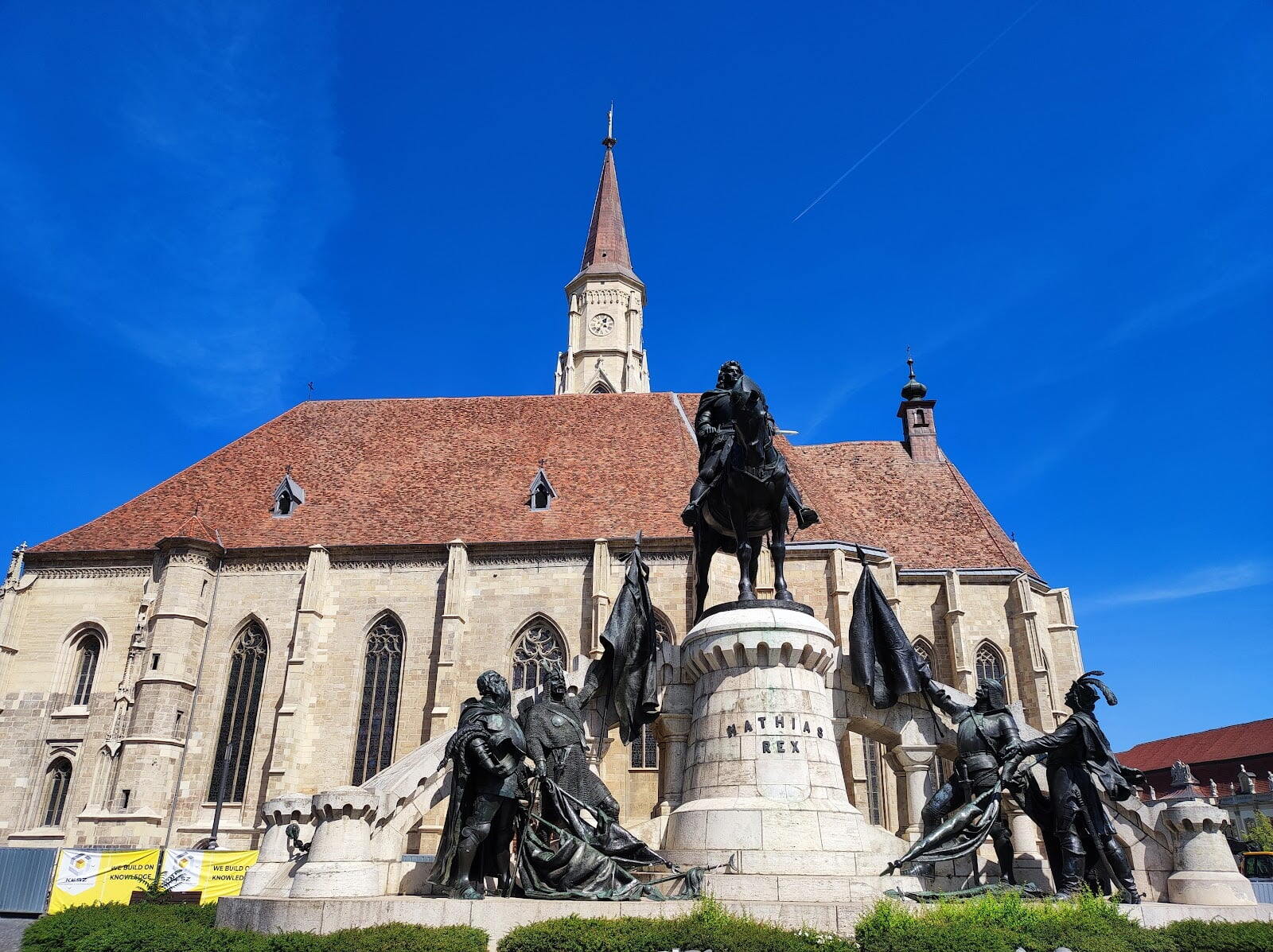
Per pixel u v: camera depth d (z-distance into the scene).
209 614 43.56
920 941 10.11
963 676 41.88
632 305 83.69
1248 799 83.62
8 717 42.00
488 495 47.41
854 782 36.81
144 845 38.12
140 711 40.38
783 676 15.68
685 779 16.11
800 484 46.44
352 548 43.72
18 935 24.66
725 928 10.50
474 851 13.22
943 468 54.44
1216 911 14.34
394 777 15.87
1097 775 15.97
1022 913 11.59
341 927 12.27
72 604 44.19
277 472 50.62
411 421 54.84
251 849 37.00
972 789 15.55
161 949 12.34
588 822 14.69
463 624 41.81
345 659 42.16
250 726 41.94
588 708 17.02
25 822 40.19
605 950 10.41
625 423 53.38
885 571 42.53
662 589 41.19
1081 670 45.00
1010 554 48.09
